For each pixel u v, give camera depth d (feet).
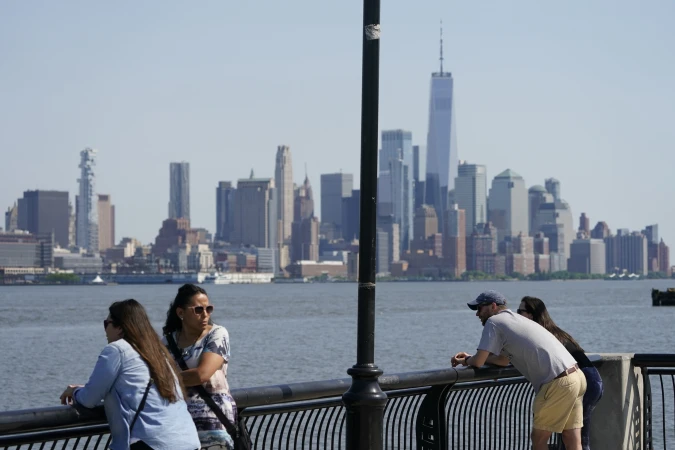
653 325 349.41
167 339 26.11
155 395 23.62
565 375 34.06
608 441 40.52
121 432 23.34
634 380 41.42
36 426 22.62
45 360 210.59
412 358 216.54
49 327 345.92
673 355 40.93
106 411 23.63
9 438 23.32
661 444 72.38
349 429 28.35
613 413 40.50
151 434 23.29
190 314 25.98
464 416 36.83
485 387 37.09
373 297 28.25
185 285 26.40
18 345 255.70
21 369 189.67
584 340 277.03
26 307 566.77
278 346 247.50
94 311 498.28
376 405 28.17
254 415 28.27
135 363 23.57
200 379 25.18
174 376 24.13
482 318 36.24
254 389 27.32
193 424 24.30
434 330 321.11
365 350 28.22
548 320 36.83
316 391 28.86
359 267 28.17
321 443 57.77
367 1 28.09
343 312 482.28
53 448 25.12
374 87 28.07
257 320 399.65
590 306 564.30
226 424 25.67
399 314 456.86
